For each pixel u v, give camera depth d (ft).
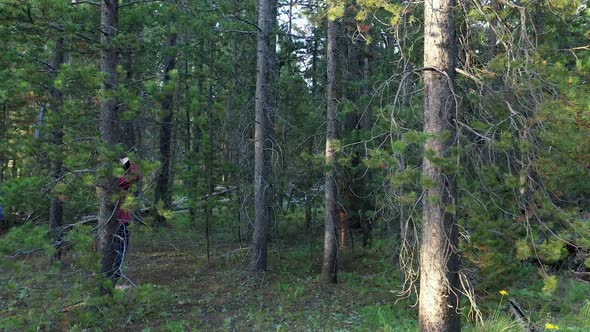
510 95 19.74
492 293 25.09
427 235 20.44
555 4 18.84
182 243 51.39
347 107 31.60
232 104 42.65
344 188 40.40
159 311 30.01
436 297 20.26
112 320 25.44
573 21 28.02
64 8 24.49
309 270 41.29
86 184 22.47
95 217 28.89
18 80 26.86
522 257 18.40
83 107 27.84
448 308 20.31
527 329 25.50
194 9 36.24
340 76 38.24
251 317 29.68
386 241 40.32
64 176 24.40
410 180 18.69
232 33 43.11
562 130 18.01
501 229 21.42
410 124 23.76
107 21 27.14
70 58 42.83
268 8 38.37
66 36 26.25
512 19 23.29
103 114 26.45
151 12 34.47
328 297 33.73
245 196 39.83
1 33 24.67
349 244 47.91
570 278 34.32
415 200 21.24
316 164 37.01
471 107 21.90
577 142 17.76
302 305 32.22
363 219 43.55
